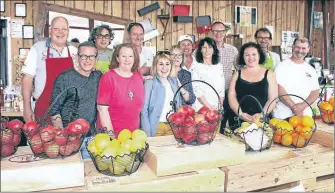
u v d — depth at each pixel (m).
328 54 4.86
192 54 3.03
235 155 1.37
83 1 3.92
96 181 1.19
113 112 1.80
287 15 4.93
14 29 3.72
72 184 1.15
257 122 1.55
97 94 1.82
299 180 1.43
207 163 1.32
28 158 1.19
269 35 3.38
